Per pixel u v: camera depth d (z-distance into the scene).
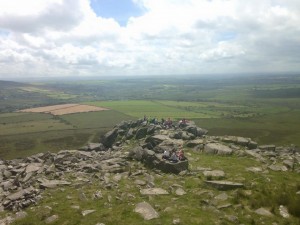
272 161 38.75
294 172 34.12
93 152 53.12
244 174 32.25
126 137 58.94
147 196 27.28
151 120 63.62
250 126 179.00
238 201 25.78
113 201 26.58
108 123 191.62
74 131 169.50
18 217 24.75
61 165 42.16
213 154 42.12
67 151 52.72
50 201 27.75
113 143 61.19
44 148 131.38
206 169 34.56
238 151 42.06
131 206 25.06
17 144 142.25
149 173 34.81
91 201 26.95
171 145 46.06
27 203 27.44
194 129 54.25
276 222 22.48
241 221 22.47
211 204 25.31
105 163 39.88
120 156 43.62
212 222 22.06
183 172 33.47
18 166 46.03
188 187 29.48
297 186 28.45
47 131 172.12
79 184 31.92
